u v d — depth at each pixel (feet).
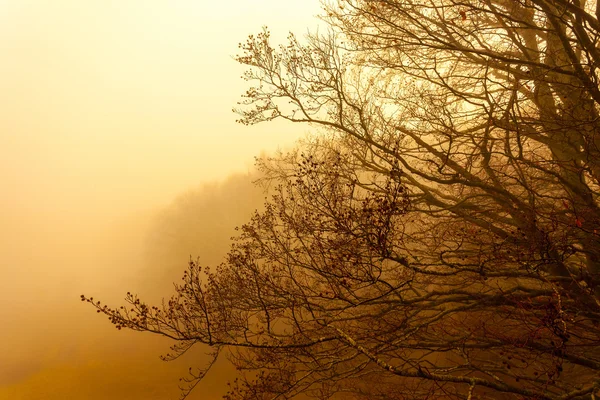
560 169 23.93
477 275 23.89
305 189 20.89
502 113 22.94
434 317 24.11
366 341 24.82
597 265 24.50
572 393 17.99
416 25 23.95
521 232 21.39
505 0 22.54
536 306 20.66
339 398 30.07
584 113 22.52
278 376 22.68
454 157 25.58
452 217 25.64
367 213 18.45
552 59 21.72
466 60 24.99
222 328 21.27
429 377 15.97
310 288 23.76
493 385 16.56
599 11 20.90
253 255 24.03
